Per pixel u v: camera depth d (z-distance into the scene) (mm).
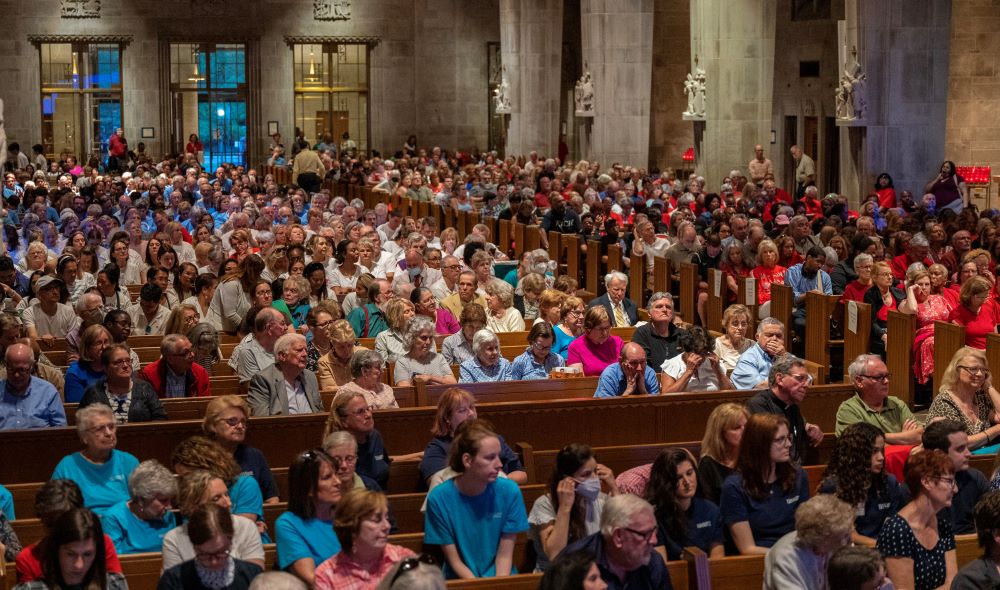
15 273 15617
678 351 12688
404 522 8898
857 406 10391
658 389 11766
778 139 36719
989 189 28703
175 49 47719
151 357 13688
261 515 8344
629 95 35156
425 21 48688
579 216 24062
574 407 11141
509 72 42938
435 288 16547
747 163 31375
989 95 29875
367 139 48750
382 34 48469
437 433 9297
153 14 47094
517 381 11781
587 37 35688
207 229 21203
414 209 30312
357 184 36469
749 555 7863
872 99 23703
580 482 7848
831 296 14641
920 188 23828
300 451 10492
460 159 44844
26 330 13508
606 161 35469
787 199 25984
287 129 48312
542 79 42688
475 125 49281
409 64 48781
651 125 42406
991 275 14844
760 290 16375
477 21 48938
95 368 10992
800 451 9867
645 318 16156
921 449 8875
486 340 12023
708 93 31734
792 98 36062
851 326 14203
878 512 8523
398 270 18672
